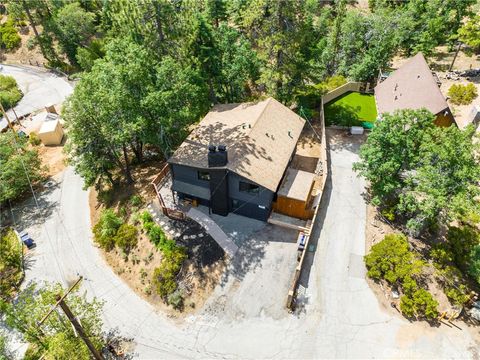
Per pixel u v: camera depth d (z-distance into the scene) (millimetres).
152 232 31047
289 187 32031
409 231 30906
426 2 58094
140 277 29875
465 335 24984
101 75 31844
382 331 25281
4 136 40062
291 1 37406
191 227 32094
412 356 23984
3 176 37469
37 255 33469
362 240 30828
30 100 58906
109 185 39312
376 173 31469
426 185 27594
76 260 32562
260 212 32000
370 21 49625
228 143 32250
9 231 36125
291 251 30203
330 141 41781
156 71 34562
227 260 29719
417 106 37625
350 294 27312
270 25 39281
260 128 33625
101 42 64750
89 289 29781
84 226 36062
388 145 30969
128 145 40875
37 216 37750
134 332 26516
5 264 32656
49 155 46844
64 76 65625
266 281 28375
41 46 67250
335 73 54875
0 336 24859
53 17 66438
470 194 26422
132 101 31766
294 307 26766
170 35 39312
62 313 23328
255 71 44906
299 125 36938
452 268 27719
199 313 27141
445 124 36438
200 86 38281
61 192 40656
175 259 29062
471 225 31938
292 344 24922
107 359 25062
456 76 51000
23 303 27359
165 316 27391
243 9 56688
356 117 45156
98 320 24203
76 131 33125
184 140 34719
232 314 26797
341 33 53406
